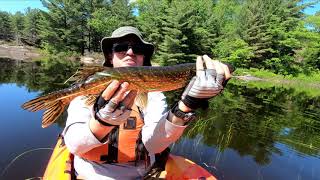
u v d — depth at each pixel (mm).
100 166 767
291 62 10672
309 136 2297
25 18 15234
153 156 854
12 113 2006
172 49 9008
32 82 3465
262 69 10234
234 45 10023
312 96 5609
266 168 1542
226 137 1985
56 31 11336
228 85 5656
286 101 4223
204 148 1720
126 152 770
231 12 13367
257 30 10523
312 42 10672
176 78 619
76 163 799
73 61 8938
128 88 586
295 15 11961
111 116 588
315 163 1681
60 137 1146
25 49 12133
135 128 772
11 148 1464
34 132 1682
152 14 11000
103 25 11539
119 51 841
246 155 1689
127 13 11656
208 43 9930
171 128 683
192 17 9367
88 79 585
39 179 1227
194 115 658
